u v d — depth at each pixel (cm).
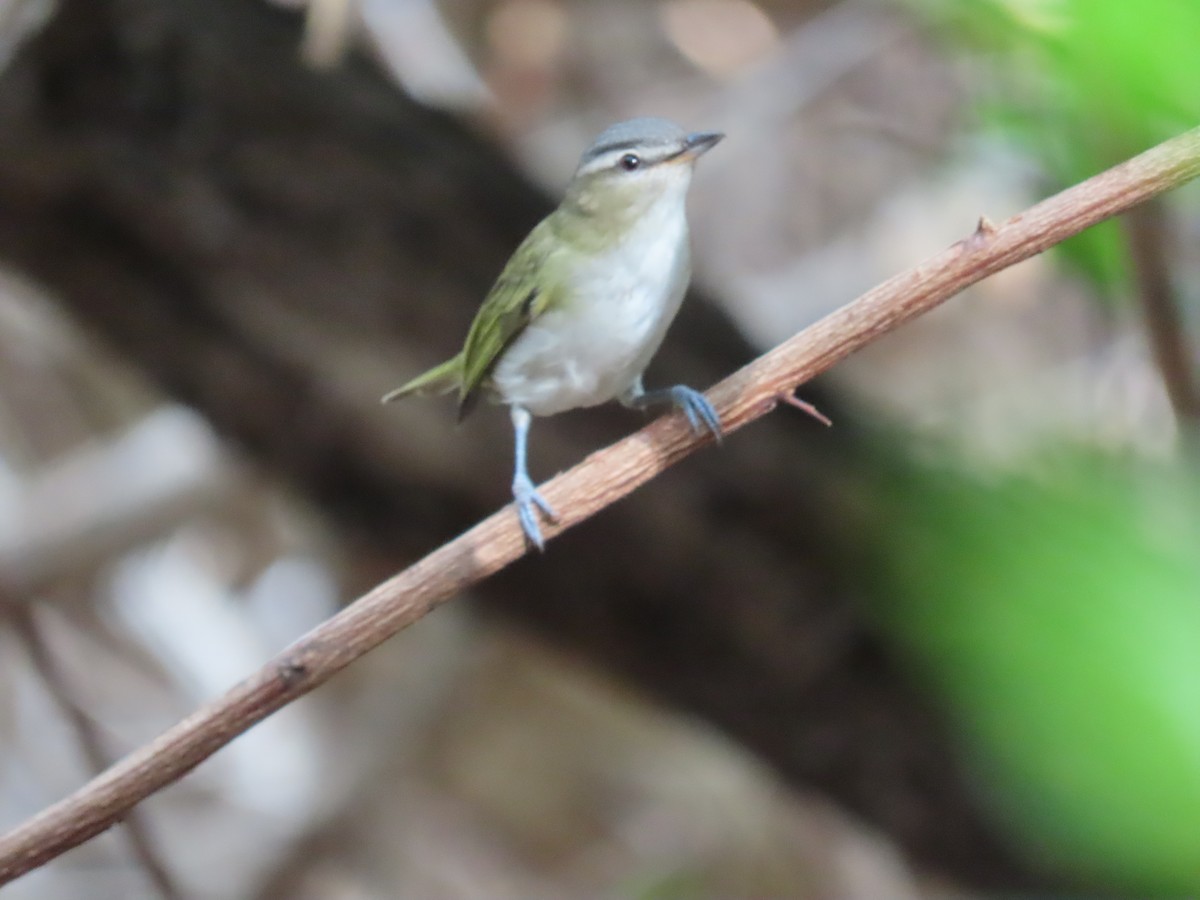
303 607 1664
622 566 894
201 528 1594
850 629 852
